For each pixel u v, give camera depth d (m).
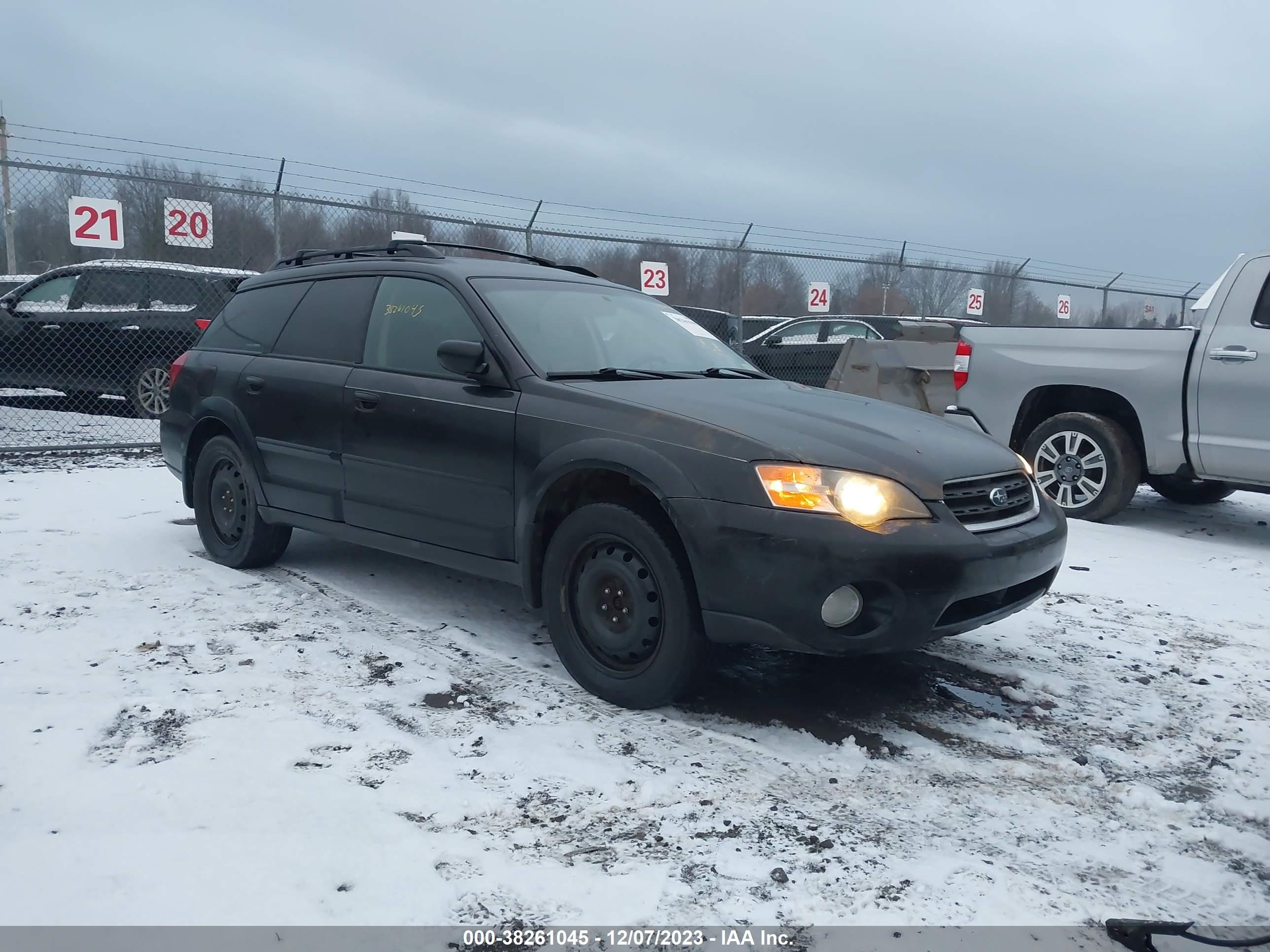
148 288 10.89
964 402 7.75
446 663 3.96
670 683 3.40
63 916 2.24
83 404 11.71
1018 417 7.52
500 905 2.36
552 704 3.57
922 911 2.40
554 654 4.11
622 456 3.44
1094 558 6.16
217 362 5.31
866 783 3.08
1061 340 7.23
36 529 5.98
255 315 5.31
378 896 2.37
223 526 5.29
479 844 2.62
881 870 2.57
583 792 2.93
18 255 8.90
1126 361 6.87
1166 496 8.23
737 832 2.74
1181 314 16.98
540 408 3.75
